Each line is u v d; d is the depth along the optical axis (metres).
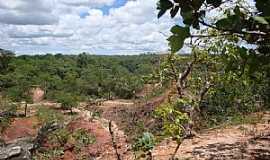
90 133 12.54
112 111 18.58
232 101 11.57
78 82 70.88
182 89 9.66
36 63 92.50
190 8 1.97
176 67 10.23
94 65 81.88
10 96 70.50
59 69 88.88
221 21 1.99
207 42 9.04
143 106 15.11
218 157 7.55
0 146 23.17
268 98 11.54
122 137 11.00
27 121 47.78
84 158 10.96
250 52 2.42
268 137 9.00
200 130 10.49
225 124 10.95
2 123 45.25
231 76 8.74
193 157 7.57
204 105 11.60
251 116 11.32
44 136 17.41
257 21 1.90
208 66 9.61
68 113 55.09
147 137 6.93
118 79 39.97
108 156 9.47
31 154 17.78
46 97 76.44
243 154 7.70
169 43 1.95
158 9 2.01
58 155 12.59
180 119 6.89
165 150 8.29
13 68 86.62
